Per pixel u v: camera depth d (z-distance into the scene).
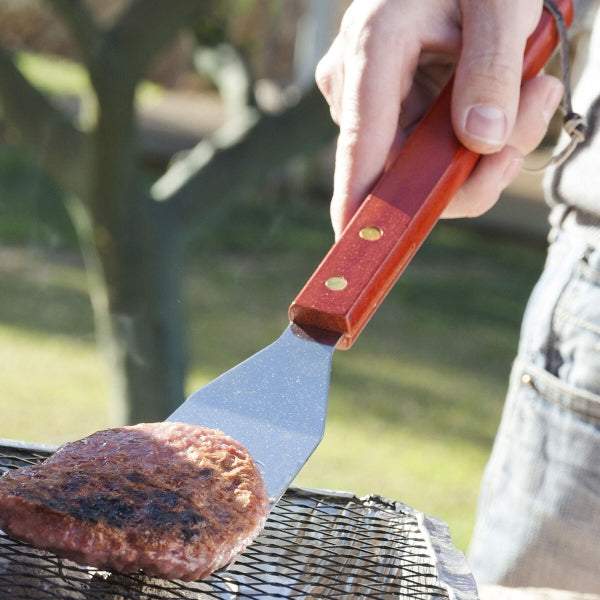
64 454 0.94
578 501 1.45
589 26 1.56
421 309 5.59
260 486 0.92
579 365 1.44
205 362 4.32
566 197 1.43
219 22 3.14
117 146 2.22
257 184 2.50
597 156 1.38
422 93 1.27
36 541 0.85
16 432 3.42
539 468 1.49
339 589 0.97
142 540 0.84
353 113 1.12
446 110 1.16
